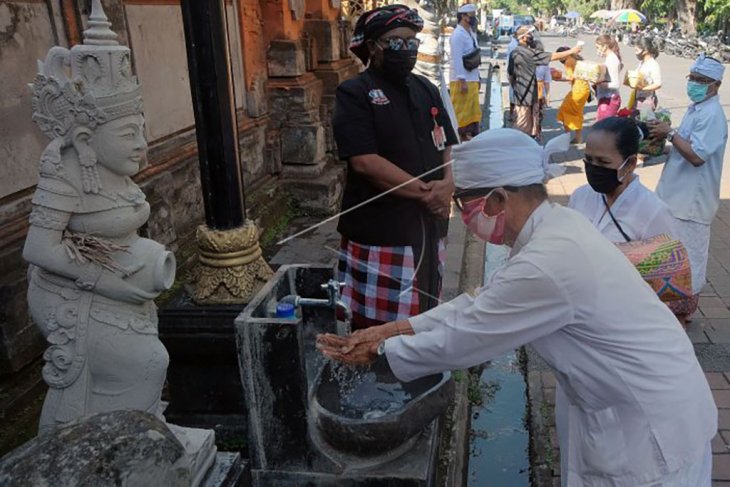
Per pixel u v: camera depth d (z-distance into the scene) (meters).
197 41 2.79
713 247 5.65
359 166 2.80
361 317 3.04
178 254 4.65
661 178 4.05
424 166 2.92
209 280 2.93
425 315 2.04
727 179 7.81
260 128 6.12
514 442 3.47
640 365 1.75
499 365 4.27
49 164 1.79
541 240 1.74
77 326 1.90
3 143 3.17
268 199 6.04
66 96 1.76
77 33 3.65
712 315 4.41
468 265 5.52
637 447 1.78
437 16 5.02
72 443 1.21
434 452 2.50
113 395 1.97
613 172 2.60
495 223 1.88
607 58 9.74
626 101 14.10
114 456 1.20
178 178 4.78
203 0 2.74
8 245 3.15
